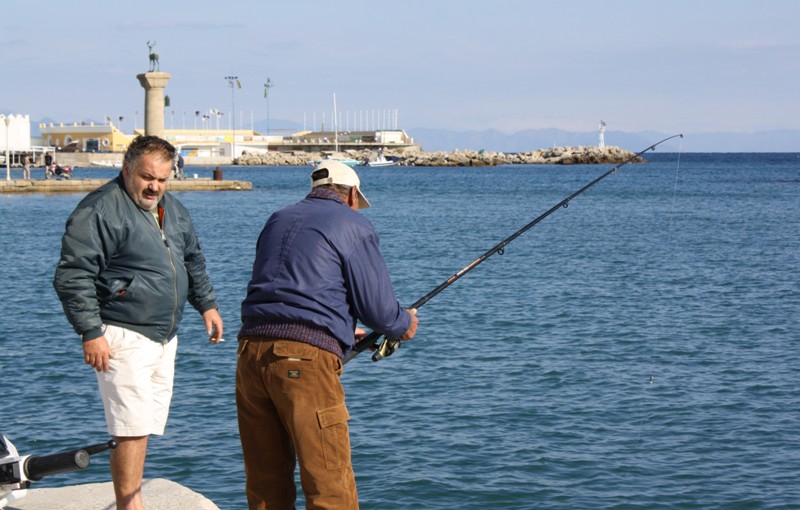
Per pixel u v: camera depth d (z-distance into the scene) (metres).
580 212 49.66
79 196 60.28
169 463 8.53
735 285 21.17
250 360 4.03
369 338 4.40
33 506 5.14
